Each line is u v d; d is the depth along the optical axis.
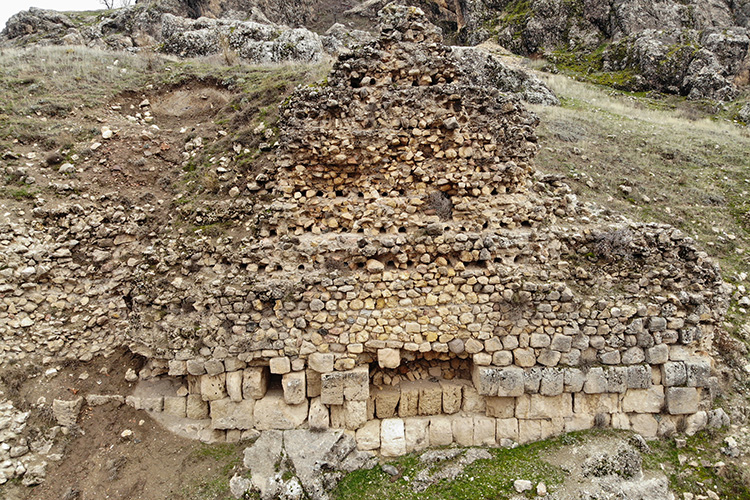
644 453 7.02
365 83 8.01
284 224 7.80
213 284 7.22
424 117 7.91
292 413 7.11
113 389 7.56
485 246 7.33
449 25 41.19
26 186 9.01
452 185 7.96
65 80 13.41
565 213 8.55
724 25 32.38
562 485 6.36
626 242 7.58
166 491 6.49
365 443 7.07
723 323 9.43
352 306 7.10
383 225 7.68
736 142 18.34
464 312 7.17
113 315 8.11
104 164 9.92
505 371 7.09
